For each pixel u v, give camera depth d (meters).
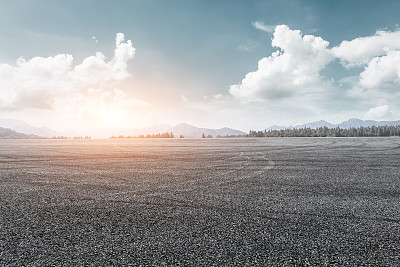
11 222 3.19
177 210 3.65
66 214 3.49
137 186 5.23
